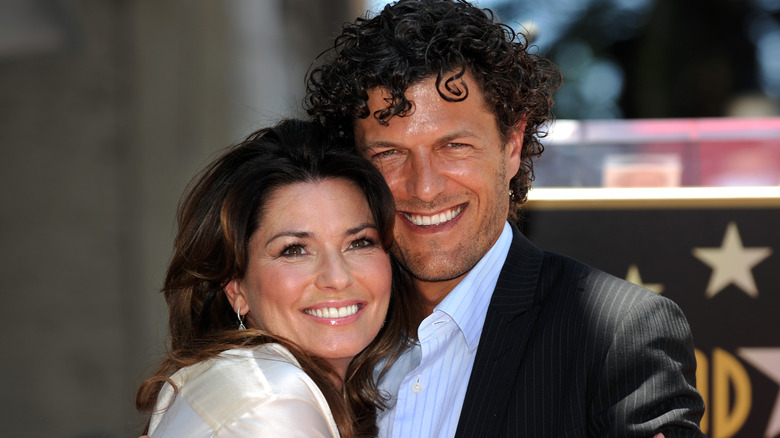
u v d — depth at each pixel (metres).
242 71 6.64
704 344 4.07
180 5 6.62
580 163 4.66
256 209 3.16
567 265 3.29
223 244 3.23
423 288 3.47
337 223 3.12
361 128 3.21
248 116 6.66
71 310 6.87
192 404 2.82
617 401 2.83
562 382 2.96
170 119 6.69
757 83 15.83
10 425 6.84
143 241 6.79
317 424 2.75
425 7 3.14
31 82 6.81
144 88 6.71
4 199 6.88
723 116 15.52
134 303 6.86
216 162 3.34
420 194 3.11
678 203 4.11
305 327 3.17
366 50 3.11
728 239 4.08
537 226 4.20
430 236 3.22
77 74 6.79
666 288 4.11
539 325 3.09
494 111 3.16
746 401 4.05
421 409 3.27
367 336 3.23
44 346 6.86
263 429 2.66
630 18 15.95
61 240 6.87
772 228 4.05
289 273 3.13
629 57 15.96
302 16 7.12
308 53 7.21
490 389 3.02
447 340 3.29
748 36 15.67
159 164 6.73
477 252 3.23
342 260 3.15
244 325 3.37
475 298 3.28
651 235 4.12
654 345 2.86
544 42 15.27
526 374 3.01
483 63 3.09
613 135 4.66
